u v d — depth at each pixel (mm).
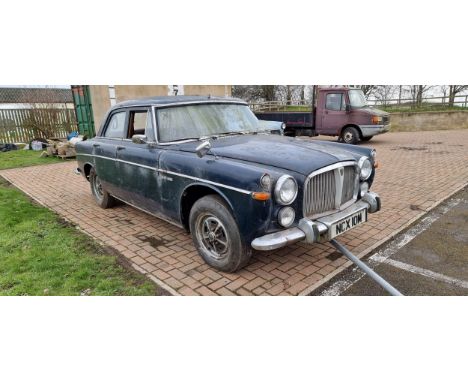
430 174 7816
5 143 13812
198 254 4020
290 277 3549
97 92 12570
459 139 14438
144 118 4453
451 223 4875
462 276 3539
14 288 3396
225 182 3229
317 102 13117
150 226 4949
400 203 5742
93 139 5637
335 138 16172
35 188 7324
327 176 3385
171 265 3807
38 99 15188
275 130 5809
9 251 4184
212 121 4422
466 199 5945
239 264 3445
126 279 3543
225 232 3400
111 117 5234
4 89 24234
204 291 3334
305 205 3227
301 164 3256
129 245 4316
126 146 4676
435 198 5973
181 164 3701
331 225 3232
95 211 5684
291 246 4207
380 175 7875
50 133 15203
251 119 4887
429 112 19172
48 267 3777
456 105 21375
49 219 5246
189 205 3963
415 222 4941
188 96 4633
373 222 4910
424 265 3754
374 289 3354
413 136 16203
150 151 4203
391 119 19688
